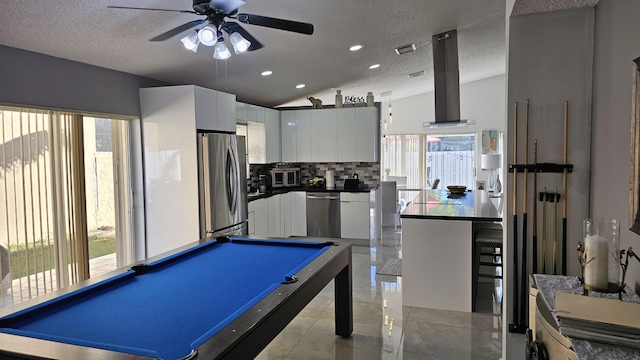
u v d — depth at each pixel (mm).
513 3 2371
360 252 5996
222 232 4645
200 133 4328
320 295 4152
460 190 5730
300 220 6742
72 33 3064
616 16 2035
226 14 2387
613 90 2080
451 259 3729
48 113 3711
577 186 2494
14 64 3145
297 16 3477
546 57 2496
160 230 4418
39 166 3795
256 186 6887
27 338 1525
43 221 3863
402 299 3879
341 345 3074
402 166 10055
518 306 2682
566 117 2479
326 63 5238
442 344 3076
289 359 2863
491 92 9250
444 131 9656
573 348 1311
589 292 1740
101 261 4633
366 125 6707
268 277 2391
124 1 2676
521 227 2633
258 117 6238
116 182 4500
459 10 3990
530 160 2570
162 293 2125
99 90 3904
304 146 7012
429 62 6230
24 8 2580
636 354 1266
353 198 6418
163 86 4711
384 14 3762
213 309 1901
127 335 1623
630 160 1772
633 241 1823
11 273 3574
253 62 4680
